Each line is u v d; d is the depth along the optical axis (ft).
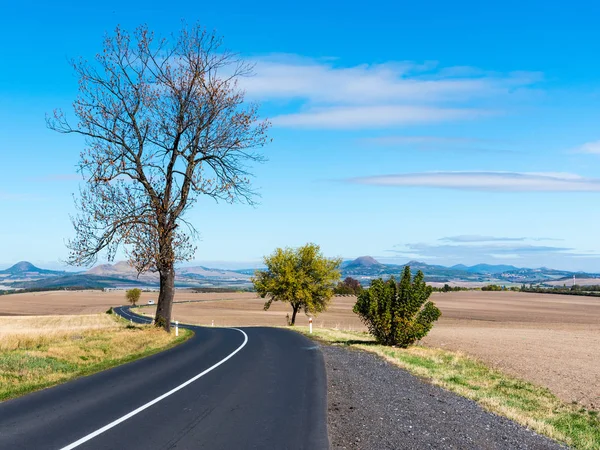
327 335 112.27
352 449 27.12
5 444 25.59
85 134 88.38
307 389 43.47
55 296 627.46
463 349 107.76
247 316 282.36
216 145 94.07
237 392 41.14
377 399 41.52
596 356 101.04
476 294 542.57
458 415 38.58
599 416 53.62
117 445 25.90
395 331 93.56
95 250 86.28
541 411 50.98
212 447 26.14
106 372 50.03
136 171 90.48
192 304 430.20
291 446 26.76
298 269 189.78
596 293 538.88
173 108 93.09
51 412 32.73
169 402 36.63
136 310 335.88
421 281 94.38
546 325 207.62
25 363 49.03
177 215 93.25
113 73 89.20
